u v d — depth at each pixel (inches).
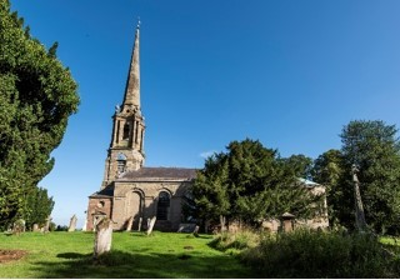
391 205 1512.1
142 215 1871.3
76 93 652.1
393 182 1608.0
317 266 412.8
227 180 1307.8
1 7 530.6
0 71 541.0
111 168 2201.0
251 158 1334.9
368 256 411.2
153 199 1893.5
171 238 920.3
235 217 1228.5
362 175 1718.8
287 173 1349.7
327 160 2258.9
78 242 793.6
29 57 562.9
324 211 1449.3
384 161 1692.9
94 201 1940.2
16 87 587.8
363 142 1825.8
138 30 2618.1
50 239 844.6
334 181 1961.1
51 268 422.3
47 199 1780.3
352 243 438.3
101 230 491.8
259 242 585.0
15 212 533.6
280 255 450.9
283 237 519.5
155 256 565.9
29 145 583.5
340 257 408.5
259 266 461.4
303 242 461.4
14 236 902.4
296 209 1326.3
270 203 1203.2
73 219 1413.6
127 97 2386.8
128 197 1914.4
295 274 403.2
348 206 1753.2
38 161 607.2
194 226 1731.1
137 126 2309.3
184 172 2039.9
